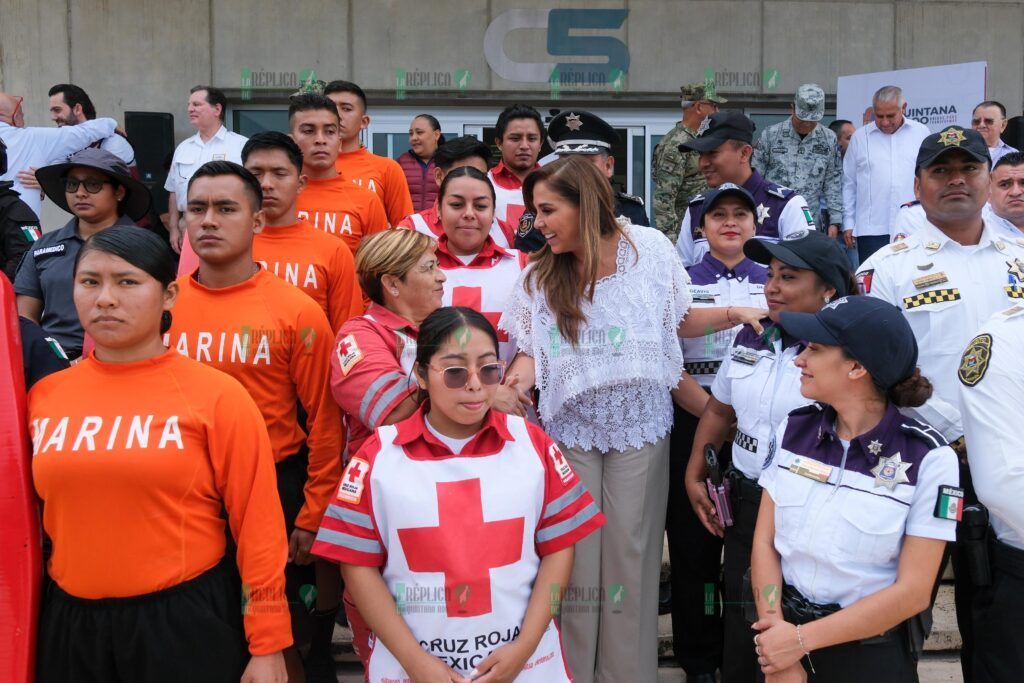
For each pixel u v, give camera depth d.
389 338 2.51
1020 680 2.26
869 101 6.34
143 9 6.80
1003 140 6.21
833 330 2.04
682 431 3.07
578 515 2.18
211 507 2.09
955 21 7.14
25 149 4.71
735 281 3.12
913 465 2.01
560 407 2.68
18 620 1.99
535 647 2.05
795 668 2.03
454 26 6.92
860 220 5.70
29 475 2.04
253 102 7.02
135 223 3.43
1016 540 2.25
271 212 3.04
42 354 2.28
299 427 2.66
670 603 3.15
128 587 1.98
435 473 2.06
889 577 2.03
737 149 3.64
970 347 2.23
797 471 2.13
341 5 6.88
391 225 4.60
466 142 4.00
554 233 2.61
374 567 2.06
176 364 2.08
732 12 6.99
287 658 2.64
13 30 6.74
